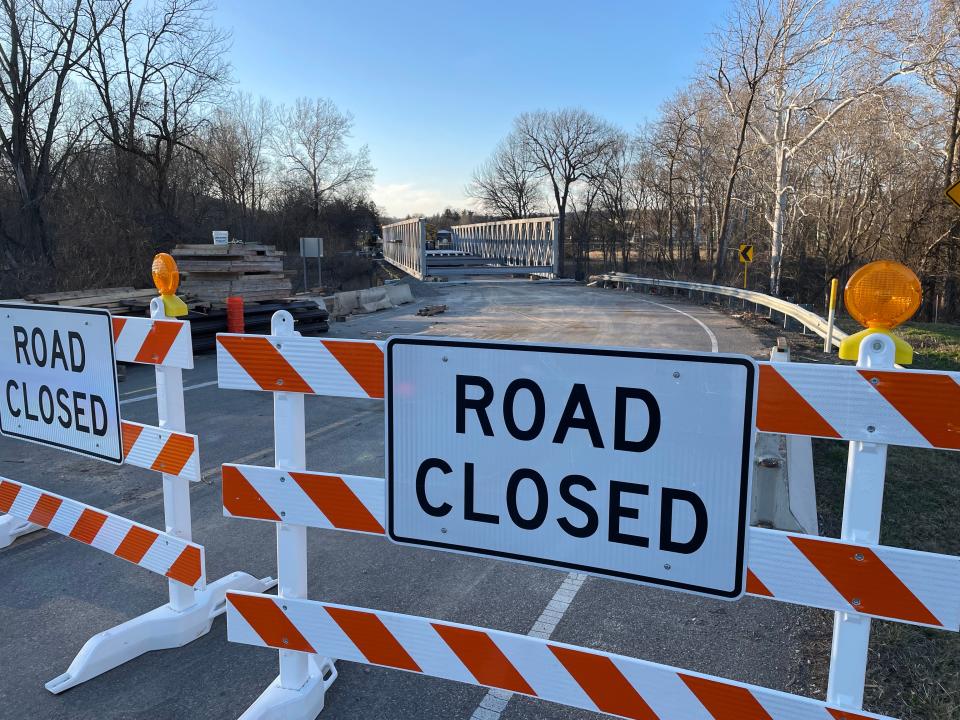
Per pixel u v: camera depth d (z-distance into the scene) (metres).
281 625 2.75
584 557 2.14
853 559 1.87
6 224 18.94
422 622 2.50
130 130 23.05
